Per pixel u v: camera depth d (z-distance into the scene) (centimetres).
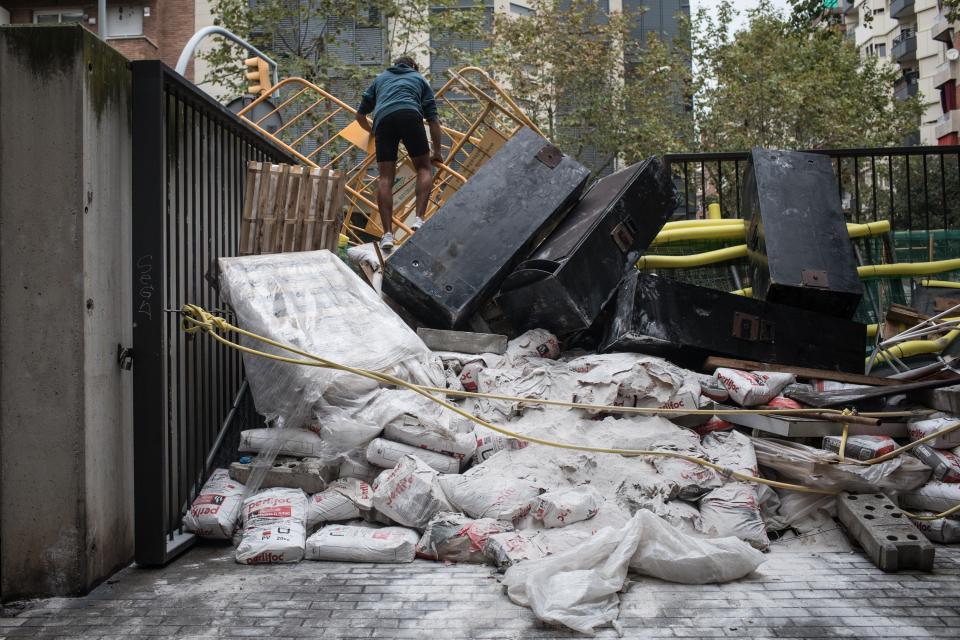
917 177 1934
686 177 789
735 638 292
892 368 616
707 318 517
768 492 418
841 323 553
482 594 334
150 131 386
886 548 359
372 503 402
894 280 734
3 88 351
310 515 406
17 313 351
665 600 326
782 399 465
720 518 387
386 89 695
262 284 468
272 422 476
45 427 349
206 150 497
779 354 532
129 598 341
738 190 819
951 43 4047
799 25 1406
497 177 570
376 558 375
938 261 745
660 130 2903
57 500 348
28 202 350
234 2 2233
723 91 3127
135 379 384
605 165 3036
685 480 407
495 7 3212
